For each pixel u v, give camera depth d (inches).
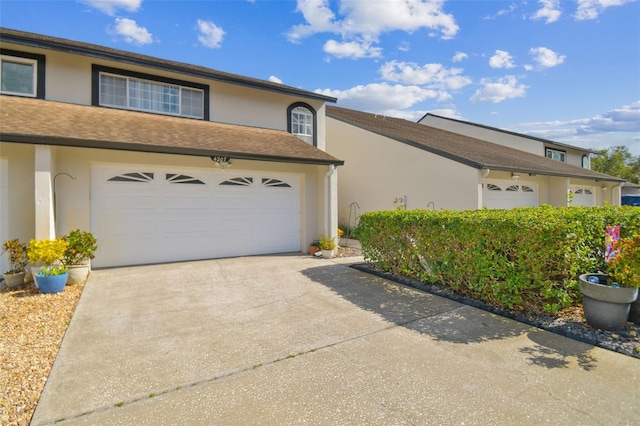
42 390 119.0
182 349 152.6
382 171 524.7
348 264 337.1
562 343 158.4
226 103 415.8
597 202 697.0
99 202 304.8
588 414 106.3
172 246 337.4
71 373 130.6
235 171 370.3
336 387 121.3
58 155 284.7
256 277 284.7
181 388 121.1
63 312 197.6
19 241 269.4
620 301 161.0
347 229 579.2
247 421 103.0
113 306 210.4
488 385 122.5
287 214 406.0
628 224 218.7
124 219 315.3
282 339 163.6
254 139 380.5
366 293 241.0
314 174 418.3
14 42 291.0
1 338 160.2
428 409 108.7
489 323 184.1
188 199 344.5
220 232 362.6
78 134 263.9
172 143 301.1
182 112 391.2
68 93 328.5
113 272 292.7
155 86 376.2
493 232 201.8
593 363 139.1
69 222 289.3
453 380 125.9
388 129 588.1
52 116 286.7
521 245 188.7
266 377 128.4
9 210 267.6
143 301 221.0
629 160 1716.3
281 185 401.1
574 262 182.1
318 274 296.0
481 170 409.7
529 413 106.7
